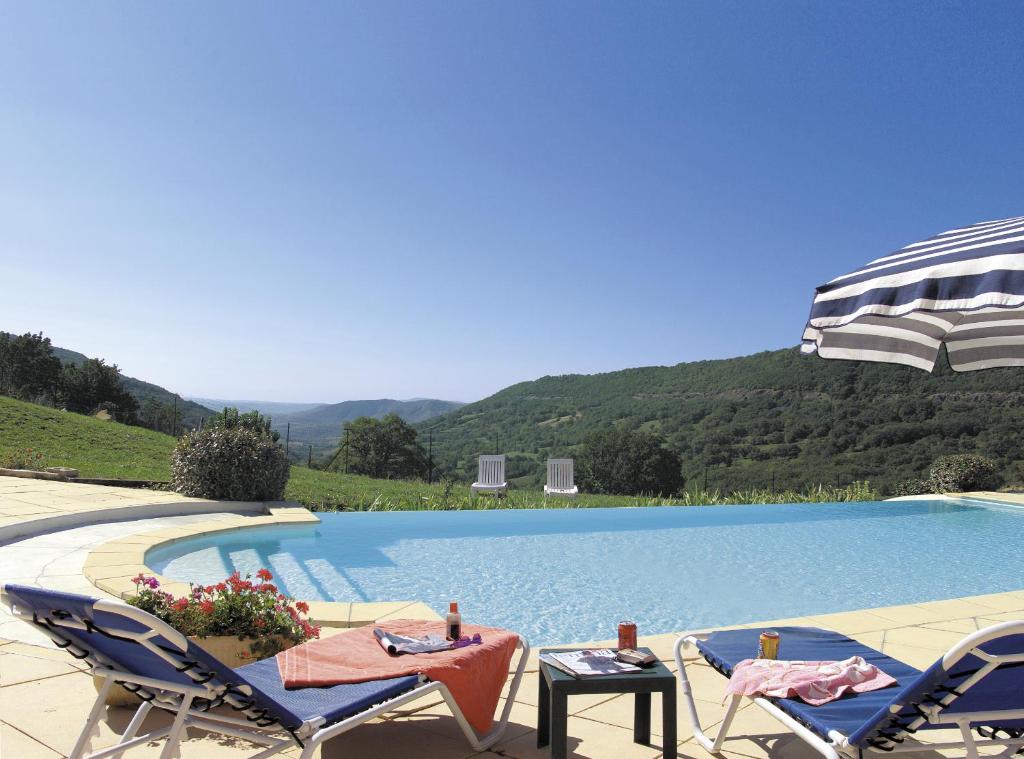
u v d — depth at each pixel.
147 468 14.95
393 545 9.74
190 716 2.37
